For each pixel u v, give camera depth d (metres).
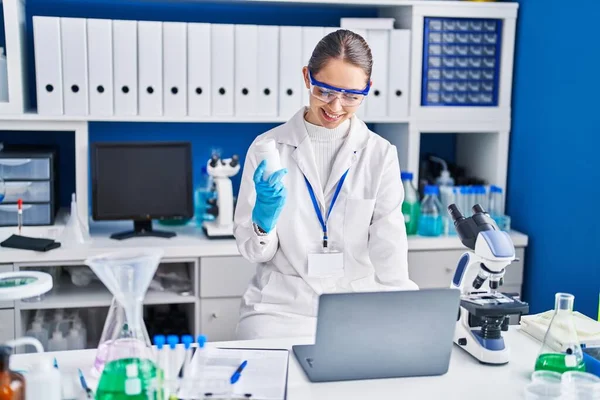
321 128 2.17
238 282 2.91
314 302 2.14
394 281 2.12
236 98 3.02
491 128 3.26
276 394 1.49
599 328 1.88
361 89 1.99
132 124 3.32
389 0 3.06
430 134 3.61
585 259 2.83
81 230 2.86
